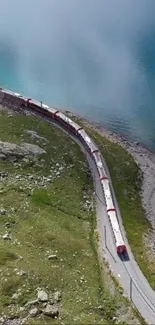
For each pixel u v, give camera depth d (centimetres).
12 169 9275
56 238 7531
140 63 16238
